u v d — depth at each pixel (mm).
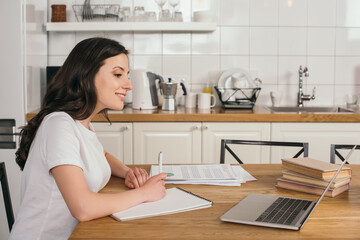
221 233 1005
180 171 1576
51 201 1241
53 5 3184
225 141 2061
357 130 2828
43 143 1209
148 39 3377
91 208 1096
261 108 3193
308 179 1339
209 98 3133
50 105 1309
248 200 1231
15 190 2660
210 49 3395
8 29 2604
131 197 1180
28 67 2762
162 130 2830
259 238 973
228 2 3363
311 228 1034
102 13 3184
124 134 2824
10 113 2646
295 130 2836
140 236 988
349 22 3396
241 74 3359
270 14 3379
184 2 3363
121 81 1297
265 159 2859
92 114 1361
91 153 1325
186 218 1108
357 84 3441
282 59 3416
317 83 3439
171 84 2969
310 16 3385
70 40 3344
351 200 1267
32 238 1243
